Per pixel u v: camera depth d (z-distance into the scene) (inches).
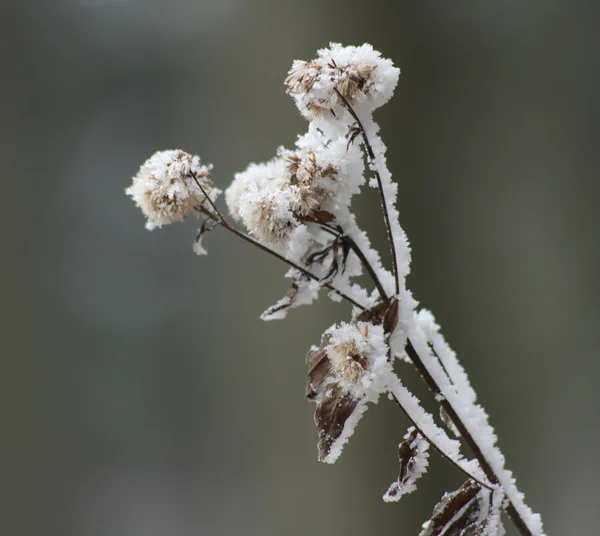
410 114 56.7
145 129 92.0
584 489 52.2
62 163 93.5
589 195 56.9
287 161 21.6
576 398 53.5
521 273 55.4
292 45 70.3
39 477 81.7
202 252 21.7
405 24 58.2
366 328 21.4
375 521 52.4
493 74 58.6
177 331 81.9
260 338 74.9
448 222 55.3
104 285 87.4
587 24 58.7
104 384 85.1
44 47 95.0
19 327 85.7
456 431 21.7
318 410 21.5
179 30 88.7
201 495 75.5
